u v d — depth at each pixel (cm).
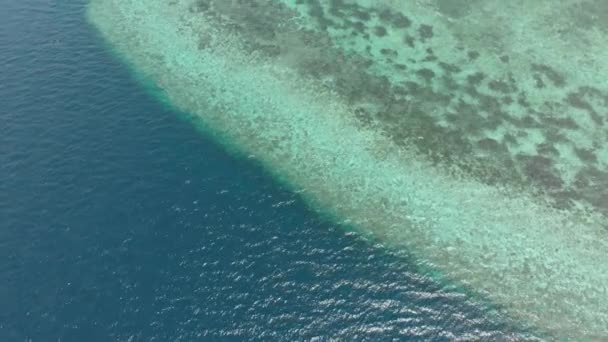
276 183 4091
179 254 3531
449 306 3328
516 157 4297
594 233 3791
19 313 3222
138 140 4325
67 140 4247
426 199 4025
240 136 4494
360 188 4094
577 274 3541
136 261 3484
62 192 3869
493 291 3422
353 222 3838
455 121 4584
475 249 3684
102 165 4075
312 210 3900
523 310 3325
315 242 3672
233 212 3831
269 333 3153
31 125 4341
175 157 4216
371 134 4522
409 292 3397
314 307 3281
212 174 4109
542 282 3484
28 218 3706
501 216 3906
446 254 3647
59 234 3625
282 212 3869
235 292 3338
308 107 4788
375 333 3173
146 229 3669
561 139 4425
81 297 3300
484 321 3259
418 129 4534
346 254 3609
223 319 3206
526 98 4753
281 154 4353
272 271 3466
